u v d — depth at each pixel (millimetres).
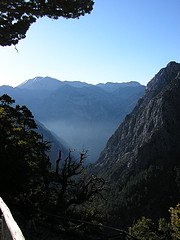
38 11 16141
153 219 166875
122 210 176125
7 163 19750
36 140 28578
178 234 44906
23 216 17844
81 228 20047
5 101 29984
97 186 27344
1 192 19844
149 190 182875
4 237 4992
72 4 16094
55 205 25188
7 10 15805
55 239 16656
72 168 25891
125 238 15008
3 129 23984
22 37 16672
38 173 25547
